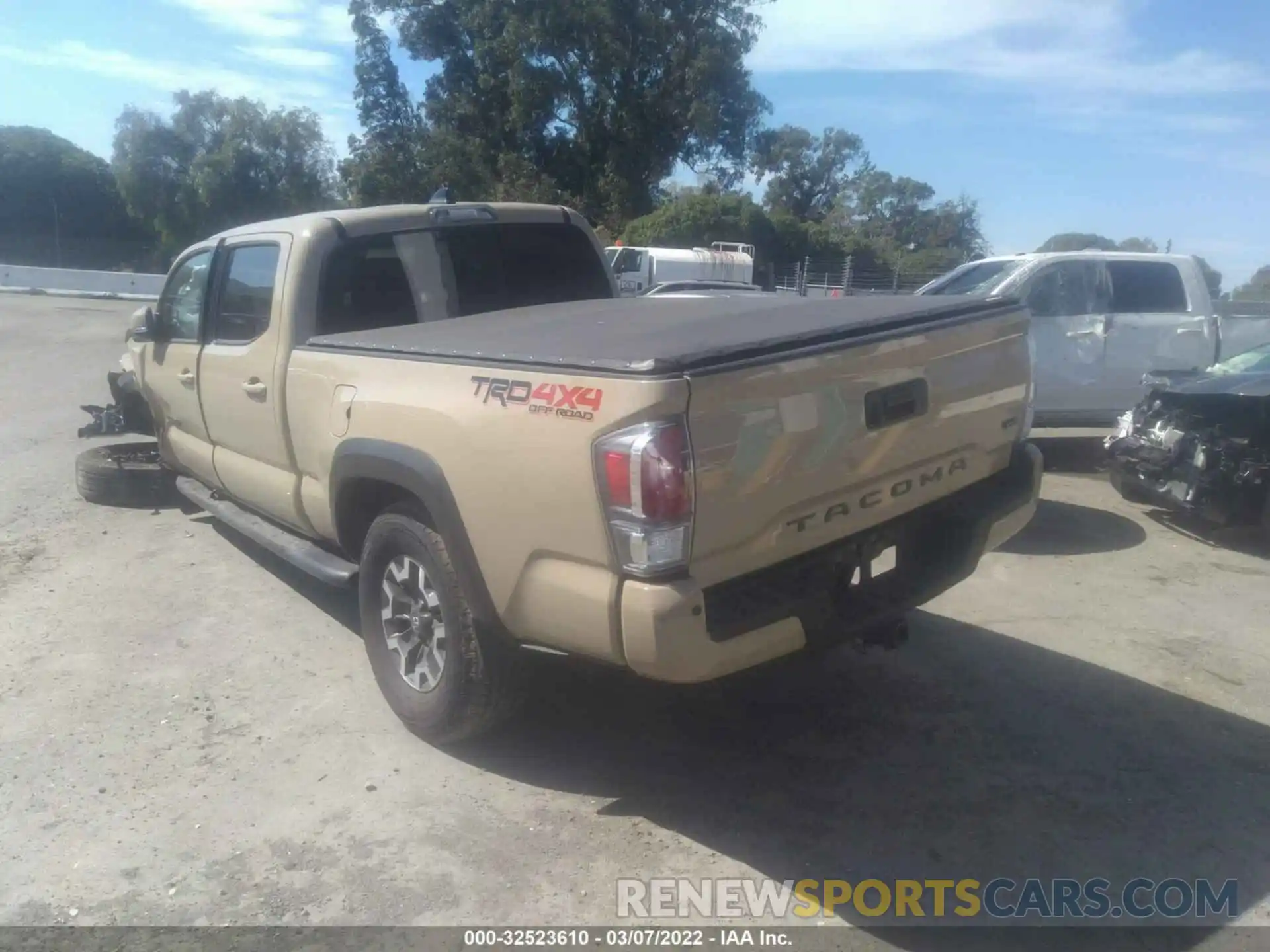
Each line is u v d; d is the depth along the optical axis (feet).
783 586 10.75
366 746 13.33
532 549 10.54
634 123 131.13
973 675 15.26
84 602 18.56
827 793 12.14
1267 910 10.05
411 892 10.44
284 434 15.29
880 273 105.91
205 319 18.37
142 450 27.12
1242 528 23.36
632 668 10.12
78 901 10.34
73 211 218.18
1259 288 78.07
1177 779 12.36
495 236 17.75
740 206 125.59
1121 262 29.45
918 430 11.73
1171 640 16.69
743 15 133.18
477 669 12.00
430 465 11.66
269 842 11.30
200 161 178.40
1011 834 11.27
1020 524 13.26
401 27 135.44
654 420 9.37
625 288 92.94
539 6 125.80
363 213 16.20
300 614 17.90
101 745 13.38
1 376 48.98
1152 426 23.58
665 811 11.84
